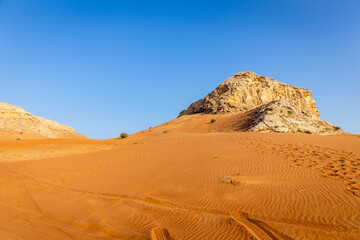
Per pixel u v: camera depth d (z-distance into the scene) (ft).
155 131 223.30
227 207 23.38
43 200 31.89
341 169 32.07
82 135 272.92
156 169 44.60
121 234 20.01
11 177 46.75
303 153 45.42
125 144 116.47
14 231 21.94
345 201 21.38
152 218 22.86
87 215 25.32
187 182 33.60
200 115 269.85
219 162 43.21
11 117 218.18
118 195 31.40
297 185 27.22
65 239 19.94
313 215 19.48
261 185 28.50
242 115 195.00
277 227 18.22
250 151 51.44
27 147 107.14
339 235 16.30
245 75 315.78
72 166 55.62
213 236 18.11
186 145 74.49
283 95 294.87
